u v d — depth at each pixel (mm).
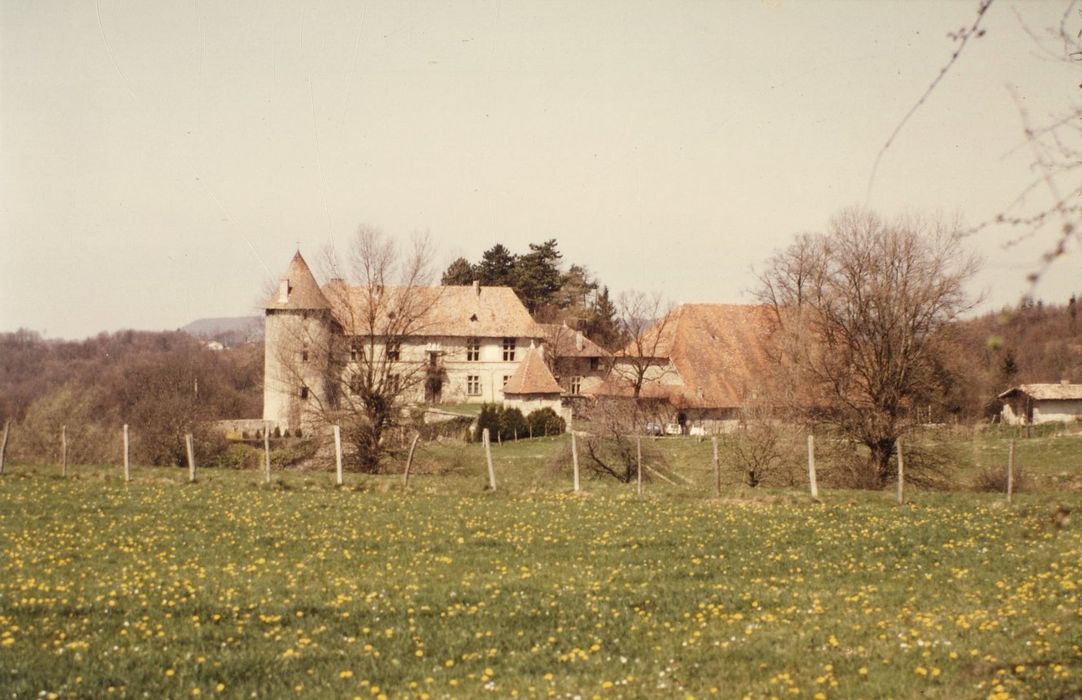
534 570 17828
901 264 46781
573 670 11414
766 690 10422
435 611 14438
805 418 45531
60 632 12852
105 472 34625
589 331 131875
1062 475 41719
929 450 44500
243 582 16562
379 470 54375
